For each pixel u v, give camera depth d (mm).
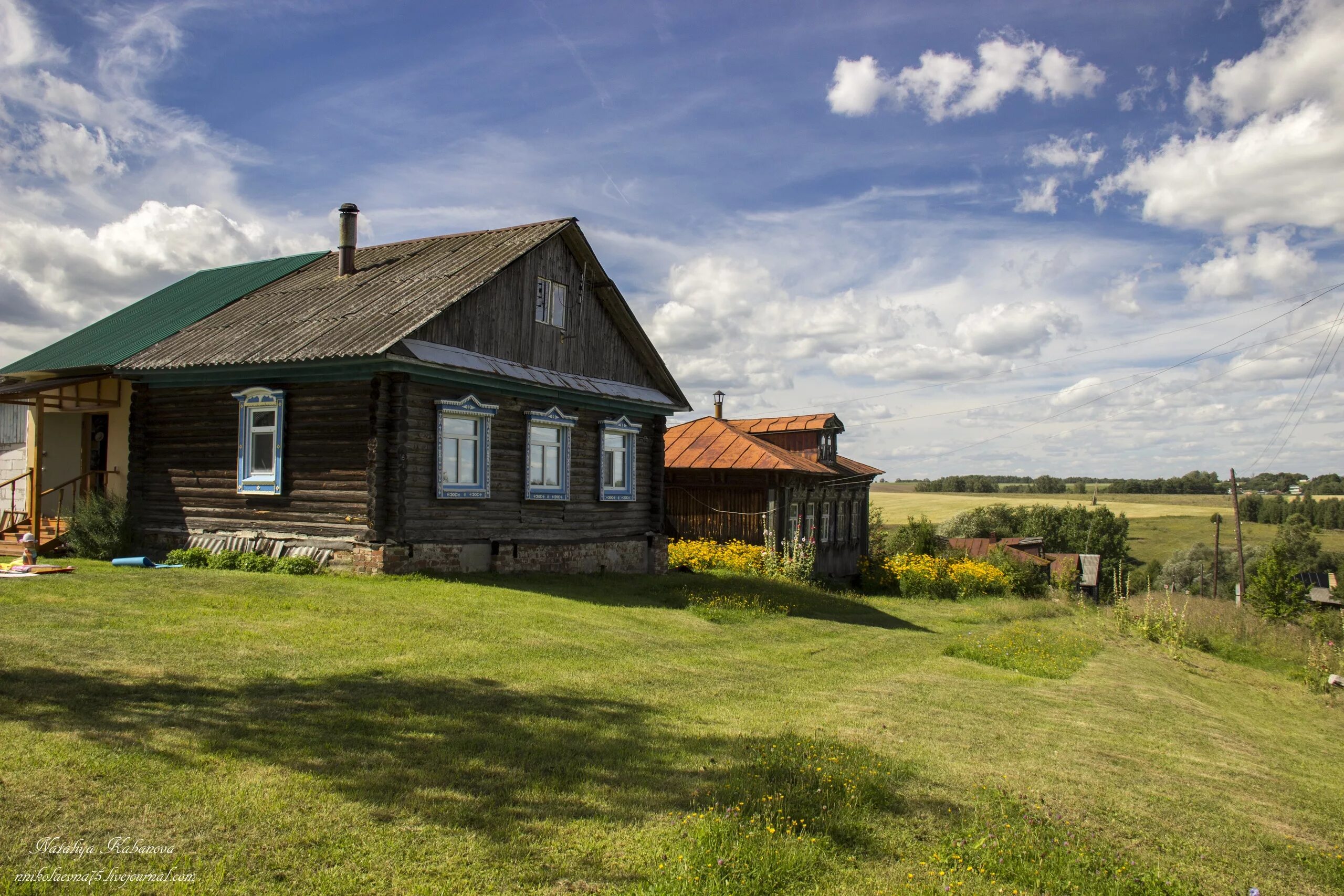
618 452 22922
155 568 15750
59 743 6359
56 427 21922
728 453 33031
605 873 5270
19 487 22359
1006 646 18344
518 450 19203
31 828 5125
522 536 19250
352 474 16297
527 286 19656
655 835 5824
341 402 16531
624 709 8961
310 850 5191
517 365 19062
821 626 18516
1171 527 103625
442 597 14180
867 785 7004
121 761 6164
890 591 35188
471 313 17859
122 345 19828
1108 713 11953
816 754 7746
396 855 5242
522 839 5594
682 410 24750
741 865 5359
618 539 22469
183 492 18406
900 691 11906
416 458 16500
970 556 49875
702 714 9148
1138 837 6930
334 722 7445
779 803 6422
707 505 33031
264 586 13883
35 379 20094
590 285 22031
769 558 29453
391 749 6949
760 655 13812
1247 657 23250
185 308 22234
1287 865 6816
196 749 6523
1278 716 15648
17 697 7305
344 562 16094
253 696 7973
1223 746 11102
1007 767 8383
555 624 13234
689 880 5141
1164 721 12125
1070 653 18375
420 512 16562
